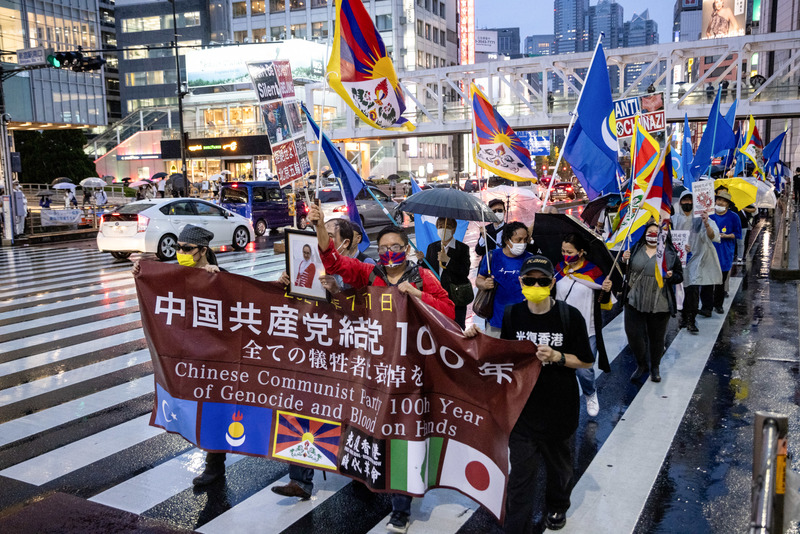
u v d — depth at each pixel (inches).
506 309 154.6
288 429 170.4
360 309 160.6
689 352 321.4
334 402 165.9
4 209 895.1
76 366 308.7
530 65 1494.8
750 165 716.7
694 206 347.6
